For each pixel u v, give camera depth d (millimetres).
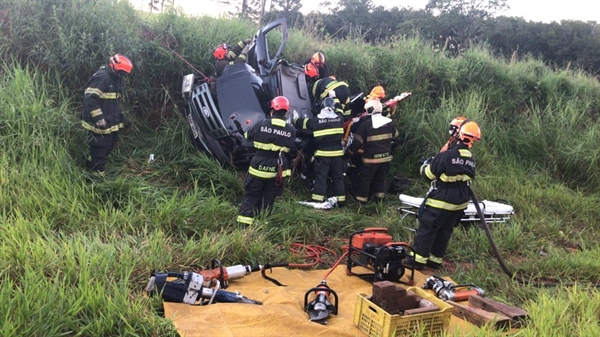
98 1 8250
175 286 4082
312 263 5523
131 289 4188
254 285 4746
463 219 6902
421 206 5605
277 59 7766
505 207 7371
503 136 9828
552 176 9578
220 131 7133
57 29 7594
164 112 8477
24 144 6160
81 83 7777
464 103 9953
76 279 3973
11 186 5543
